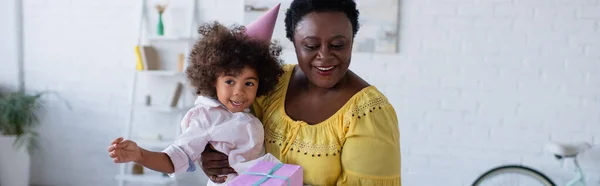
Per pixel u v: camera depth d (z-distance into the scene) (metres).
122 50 3.09
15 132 2.98
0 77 3.21
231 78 1.04
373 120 0.99
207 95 1.11
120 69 3.11
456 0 2.68
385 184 0.99
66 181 3.29
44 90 3.21
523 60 2.65
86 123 3.20
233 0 2.90
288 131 1.06
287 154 1.04
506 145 2.73
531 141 2.69
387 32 2.73
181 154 1.03
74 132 3.22
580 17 2.56
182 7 2.95
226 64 1.02
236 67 1.02
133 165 3.04
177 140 1.08
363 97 1.02
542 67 2.63
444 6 2.69
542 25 2.61
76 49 3.15
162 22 2.96
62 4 3.13
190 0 2.93
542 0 2.59
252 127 1.07
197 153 1.06
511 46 2.65
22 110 2.92
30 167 3.30
